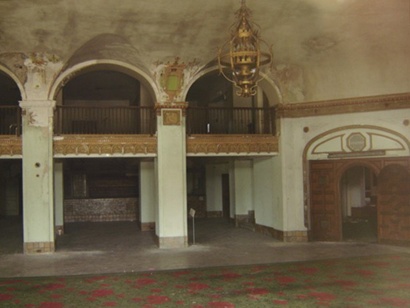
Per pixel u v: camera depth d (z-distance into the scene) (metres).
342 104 12.70
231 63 8.08
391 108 12.13
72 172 20.55
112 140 12.58
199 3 10.16
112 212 20.55
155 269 9.87
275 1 10.05
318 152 13.14
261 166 15.04
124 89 18.97
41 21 10.58
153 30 11.19
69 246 13.25
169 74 12.53
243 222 17.14
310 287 8.07
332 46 11.99
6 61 11.76
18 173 22.58
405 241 12.09
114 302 7.33
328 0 9.96
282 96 13.26
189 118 13.28
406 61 11.76
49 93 12.13
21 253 12.07
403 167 12.04
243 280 8.70
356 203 18.19
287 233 13.17
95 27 10.88
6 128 16.91
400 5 9.98
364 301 7.14
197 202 21.02
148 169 16.97
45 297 7.68
